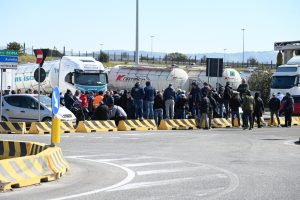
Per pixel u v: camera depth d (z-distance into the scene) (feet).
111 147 65.00
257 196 33.22
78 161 51.96
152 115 98.58
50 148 44.62
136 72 165.58
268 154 58.49
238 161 52.13
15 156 51.24
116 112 94.02
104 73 142.10
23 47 284.61
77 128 87.61
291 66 138.92
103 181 39.63
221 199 32.19
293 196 33.27
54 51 284.61
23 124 82.53
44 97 91.76
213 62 107.55
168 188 36.35
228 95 108.47
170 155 57.31
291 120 113.29
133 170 45.78
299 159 53.83
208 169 46.32
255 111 103.40
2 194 34.04
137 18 163.12
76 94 104.99
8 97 90.89
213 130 95.61
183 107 101.55
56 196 33.19
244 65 332.80
